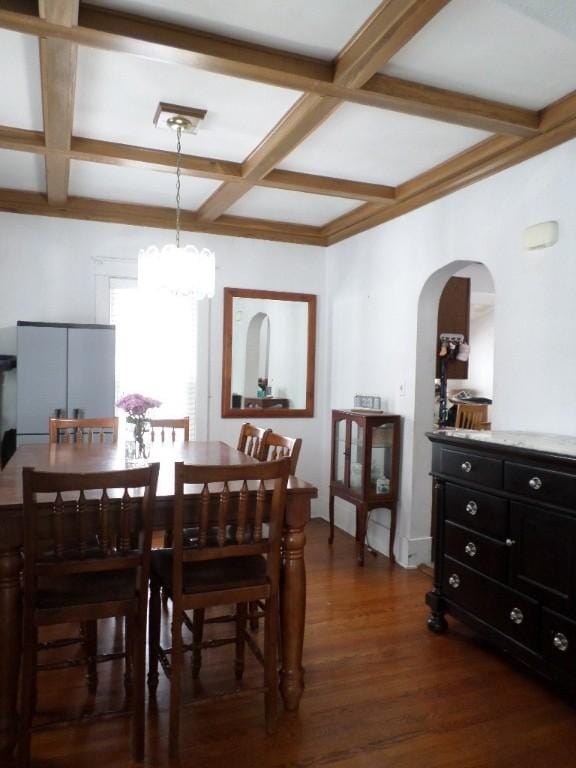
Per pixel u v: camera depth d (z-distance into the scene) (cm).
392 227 416
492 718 221
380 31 200
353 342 469
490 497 258
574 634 216
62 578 207
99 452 305
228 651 271
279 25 206
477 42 214
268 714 209
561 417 277
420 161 335
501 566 252
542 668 230
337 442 438
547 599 228
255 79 229
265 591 211
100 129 298
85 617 192
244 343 494
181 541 199
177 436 471
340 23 204
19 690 223
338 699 232
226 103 267
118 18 201
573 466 214
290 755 197
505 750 202
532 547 236
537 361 290
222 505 204
